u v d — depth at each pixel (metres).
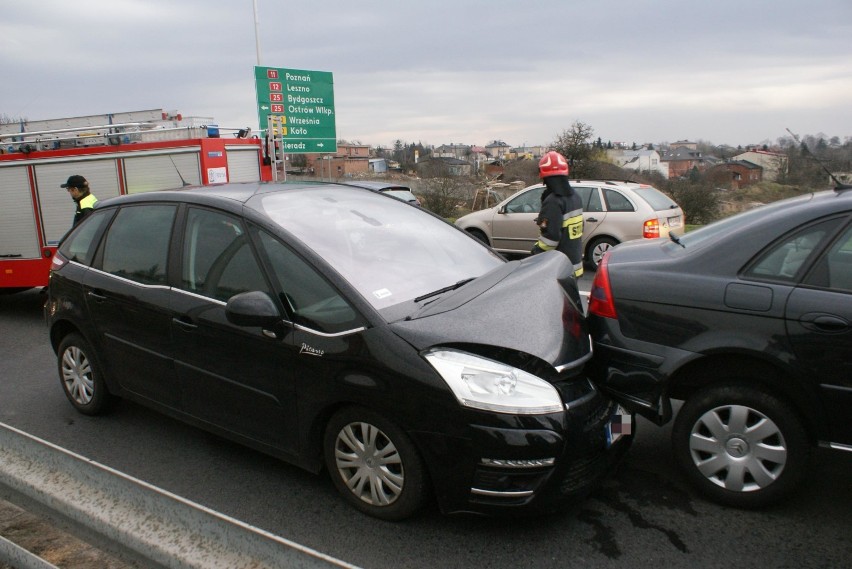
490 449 2.88
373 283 3.47
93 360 4.61
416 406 2.97
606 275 3.70
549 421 2.91
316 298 3.38
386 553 3.01
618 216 11.15
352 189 4.61
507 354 3.04
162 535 2.46
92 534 2.88
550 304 3.50
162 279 4.05
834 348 2.99
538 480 2.92
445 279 3.84
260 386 3.52
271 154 9.56
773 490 3.20
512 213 12.45
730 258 3.34
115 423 4.66
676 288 3.40
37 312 8.82
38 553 2.84
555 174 5.45
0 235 8.73
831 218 3.17
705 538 3.08
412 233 4.21
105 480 2.73
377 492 3.22
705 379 3.38
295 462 3.52
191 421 4.01
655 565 2.89
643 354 3.44
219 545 2.33
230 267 3.73
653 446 4.08
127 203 4.51
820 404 3.06
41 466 3.02
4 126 10.53
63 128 10.20
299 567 2.12
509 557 2.96
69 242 4.87
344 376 3.15
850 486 3.52
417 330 3.10
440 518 3.28
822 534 3.09
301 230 3.71
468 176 27.34
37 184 8.58
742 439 3.25
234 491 3.64
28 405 5.11
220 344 3.66
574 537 3.11
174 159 8.53
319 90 27.45
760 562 2.89
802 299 3.08
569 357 3.20
